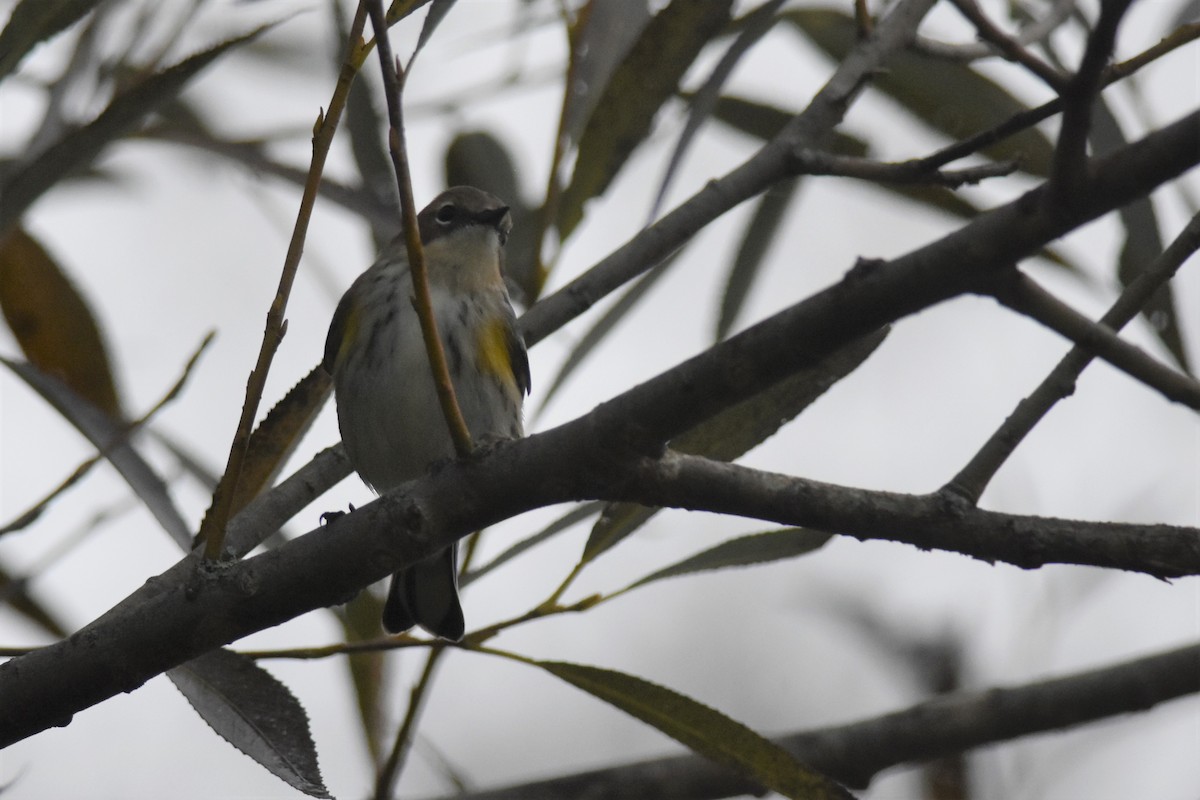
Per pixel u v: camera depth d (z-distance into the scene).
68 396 8.44
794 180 10.93
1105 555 6.20
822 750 10.22
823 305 5.66
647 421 6.11
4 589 8.46
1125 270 9.74
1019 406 6.50
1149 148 5.12
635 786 10.14
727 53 9.53
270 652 7.86
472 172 12.50
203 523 7.58
